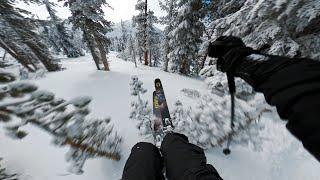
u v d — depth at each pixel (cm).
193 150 170
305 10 479
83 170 325
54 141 263
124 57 3784
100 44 1390
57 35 3512
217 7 1255
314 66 56
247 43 630
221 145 371
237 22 628
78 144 277
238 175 320
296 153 343
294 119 46
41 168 338
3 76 218
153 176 169
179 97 727
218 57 95
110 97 757
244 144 370
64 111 264
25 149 379
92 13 1288
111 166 338
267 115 451
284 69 61
